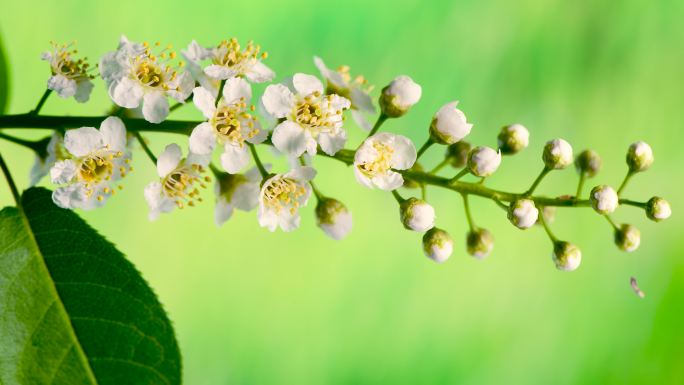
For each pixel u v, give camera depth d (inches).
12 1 21.2
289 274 23.1
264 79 12.5
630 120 27.0
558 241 12.5
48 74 21.5
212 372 22.5
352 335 23.6
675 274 26.5
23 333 12.1
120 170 12.3
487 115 25.5
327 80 12.7
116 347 12.2
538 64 26.0
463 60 25.2
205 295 22.4
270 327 23.0
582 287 25.6
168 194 12.5
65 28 21.8
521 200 12.3
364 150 12.3
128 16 22.3
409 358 24.0
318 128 12.3
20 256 12.2
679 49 27.5
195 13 22.8
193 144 12.3
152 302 12.2
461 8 25.2
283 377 23.0
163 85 12.3
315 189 12.7
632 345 26.0
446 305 24.3
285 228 12.5
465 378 24.5
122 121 12.3
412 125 24.1
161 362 12.2
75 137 12.1
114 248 12.3
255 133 12.4
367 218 23.7
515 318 24.9
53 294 12.2
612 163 26.9
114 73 12.3
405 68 24.6
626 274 26.1
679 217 27.0
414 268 24.0
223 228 22.6
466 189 12.4
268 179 12.4
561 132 26.2
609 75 26.9
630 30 27.0
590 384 25.8
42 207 12.3
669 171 27.3
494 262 24.6
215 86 12.5
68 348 12.1
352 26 24.0
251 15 23.2
